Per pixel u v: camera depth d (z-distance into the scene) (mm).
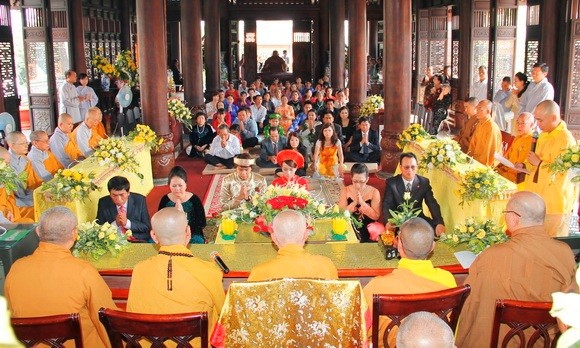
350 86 15445
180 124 13594
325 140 9555
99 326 3359
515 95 11258
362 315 2971
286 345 2959
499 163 7438
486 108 8086
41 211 6039
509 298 3332
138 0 9508
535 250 3328
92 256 4203
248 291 2943
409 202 5754
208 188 9820
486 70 15352
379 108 13867
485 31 15203
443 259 4184
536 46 13383
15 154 6969
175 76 23672
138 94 15258
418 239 3260
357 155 10961
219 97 14812
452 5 17656
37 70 14859
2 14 12328
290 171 6438
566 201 6023
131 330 2912
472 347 3484
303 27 25531
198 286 3264
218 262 4008
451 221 6695
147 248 4383
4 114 9195
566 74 12062
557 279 3314
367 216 5914
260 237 5195
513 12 14727
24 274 3285
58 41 15211
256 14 24969
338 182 9500
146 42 9562
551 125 6074
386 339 3045
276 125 10680
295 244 3377
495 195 5898
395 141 9969
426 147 8094
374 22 27953
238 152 10992
